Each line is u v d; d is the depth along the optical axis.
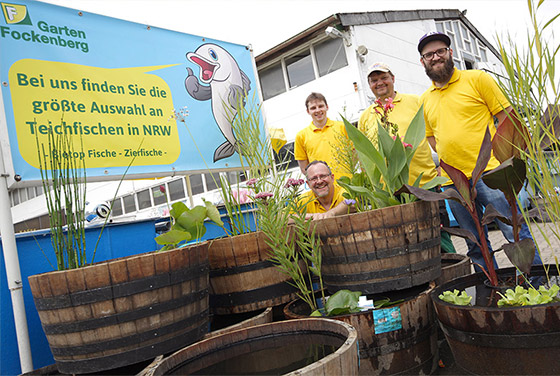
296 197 2.11
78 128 1.99
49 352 2.01
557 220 1.29
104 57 2.16
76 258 1.52
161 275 1.41
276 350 1.24
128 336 1.35
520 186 1.59
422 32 12.46
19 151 1.78
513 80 1.26
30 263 2.06
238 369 1.13
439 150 2.70
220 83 2.71
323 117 3.49
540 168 1.31
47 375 1.53
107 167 2.08
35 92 1.88
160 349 1.41
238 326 1.65
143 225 2.94
